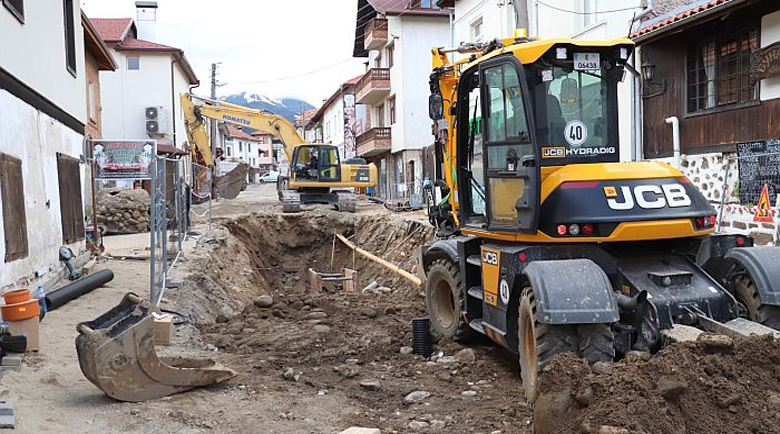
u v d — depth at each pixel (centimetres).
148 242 1816
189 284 1169
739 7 1155
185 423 557
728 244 670
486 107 756
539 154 671
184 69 4188
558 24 1931
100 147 1513
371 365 810
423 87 3600
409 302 1309
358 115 4775
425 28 3581
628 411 444
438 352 854
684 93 1383
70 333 820
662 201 648
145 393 611
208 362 673
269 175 8669
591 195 646
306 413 601
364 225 2383
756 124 1209
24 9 1016
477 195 827
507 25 2267
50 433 521
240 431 547
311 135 7600
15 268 915
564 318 561
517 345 686
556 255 657
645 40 1409
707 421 453
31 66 1053
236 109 3078
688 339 536
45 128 1120
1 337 705
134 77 3769
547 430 486
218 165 3509
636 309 602
